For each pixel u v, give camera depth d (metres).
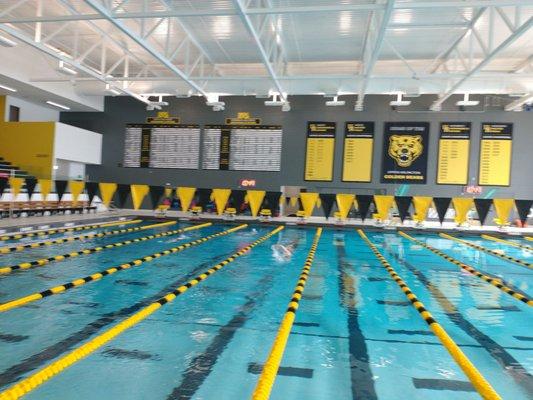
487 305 3.55
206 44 9.99
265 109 12.97
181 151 13.42
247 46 10.08
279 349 2.22
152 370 2.12
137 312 3.06
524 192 11.69
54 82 11.53
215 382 2.01
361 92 10.05
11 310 3.03
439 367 2.25
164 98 13.49
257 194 9.98
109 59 11.51
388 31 8.75
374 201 9.53
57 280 3.96
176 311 3.14
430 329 2.87
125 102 13.73
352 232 9.53
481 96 11.84
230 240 7.43
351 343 2.58
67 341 2.47
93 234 7.48
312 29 8.77
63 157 12.08
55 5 8.11
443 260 5.91
